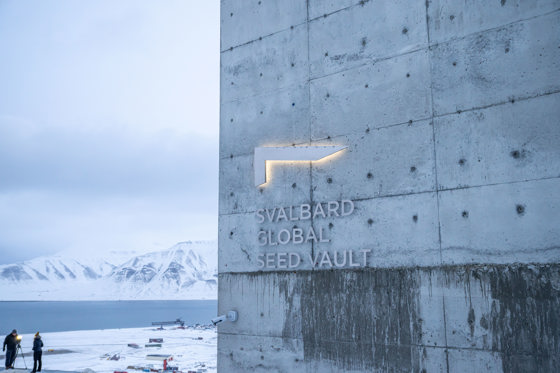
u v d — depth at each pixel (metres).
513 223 7.07
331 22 9.56
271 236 9.75
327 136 9.30
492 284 7.12
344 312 8.55
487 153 7.44
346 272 8.62
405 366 7.77
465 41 7.86
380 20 8.88
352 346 8.38
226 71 11.22
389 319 8.03
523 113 7.21
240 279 10.12
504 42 7.50
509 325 6.91
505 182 7.22
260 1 10.84
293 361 9.05
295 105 9.87
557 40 7.05
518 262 6.95
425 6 8.35
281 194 9.73
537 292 6.76
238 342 9.94
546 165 6.93
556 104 6.96
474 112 7.64
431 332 7.57
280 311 9.38
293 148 9.62
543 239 6.81
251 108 10.58
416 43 8.38
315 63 9.69
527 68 7.25
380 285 8.20
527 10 7.35
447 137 7.84
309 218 9.24
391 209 8.27
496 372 6.93
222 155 10.93
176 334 65.50
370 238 8.43
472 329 7.21
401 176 8.23
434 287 7.63
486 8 7.72
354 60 9.12
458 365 7.26
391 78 8.60
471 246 7.38
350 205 8.76
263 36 10.64
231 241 10.42
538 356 6.64
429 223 7.82
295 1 10.20
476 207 7.42
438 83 8.05
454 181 7.67
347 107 9.09
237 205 10.45
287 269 9.40
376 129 8.65
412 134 8.21
